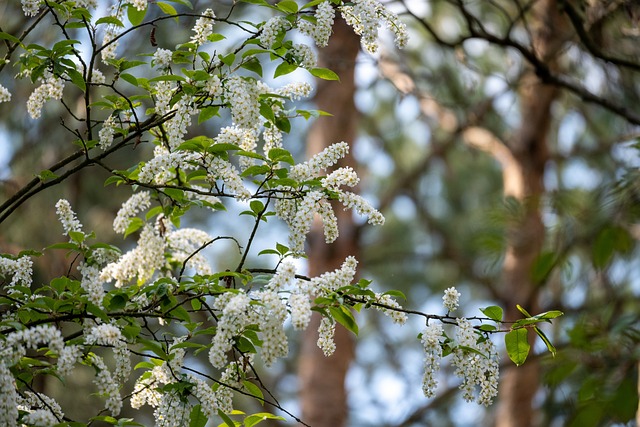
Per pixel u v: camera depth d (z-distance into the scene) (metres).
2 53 8.30
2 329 3.85
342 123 10.61
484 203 13.09
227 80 4.06
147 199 4.37
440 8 11.02
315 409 10.14
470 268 11.18
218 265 12.71
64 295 3.96
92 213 9.84
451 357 3.86
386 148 13.13
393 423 12.22
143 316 4.01
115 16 4.31
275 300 3.65
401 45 4.14
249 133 4.36
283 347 3.66
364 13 4.03
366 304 3.91
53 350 3.49
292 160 3.96
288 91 4.32
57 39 8.27
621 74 8.87
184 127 4.04
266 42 4.03
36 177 4.28
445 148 11.63
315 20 4.10
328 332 3.91
